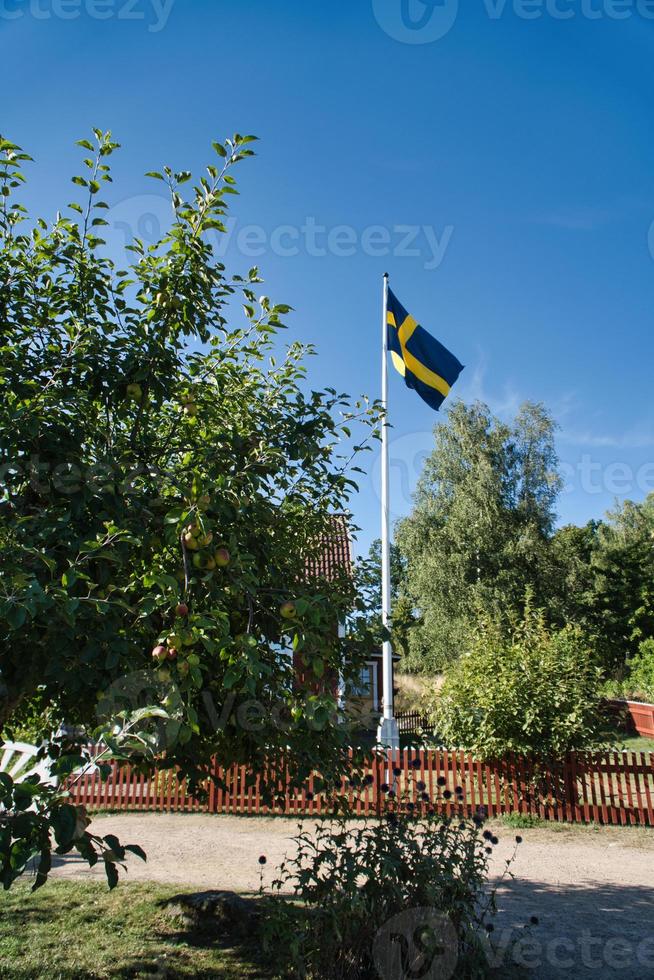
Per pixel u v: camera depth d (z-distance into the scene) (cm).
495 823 955
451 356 1464
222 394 455
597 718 1035
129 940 496
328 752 409
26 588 269
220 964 455
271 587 394
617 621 3722
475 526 3117
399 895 406
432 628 3033
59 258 395
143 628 353
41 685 374
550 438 3344
